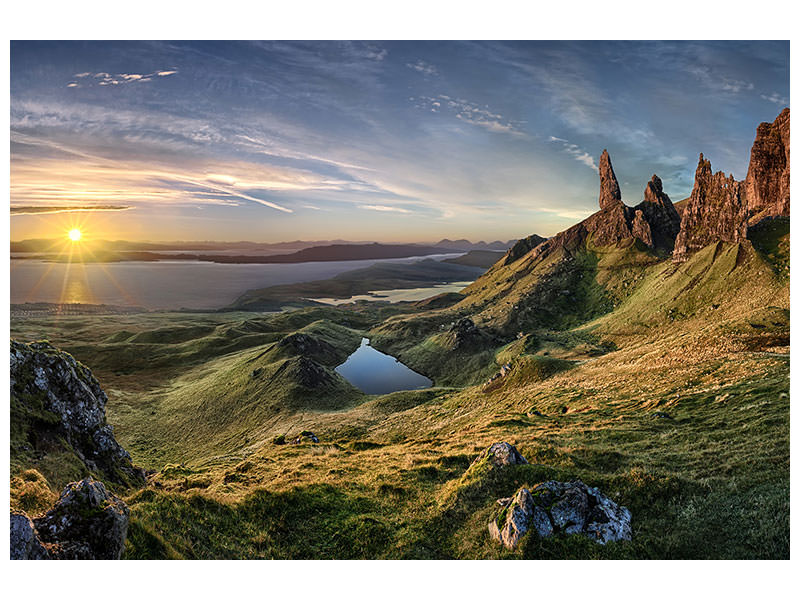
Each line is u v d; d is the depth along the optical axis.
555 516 16.02
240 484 24.11
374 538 17.27
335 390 123.31
